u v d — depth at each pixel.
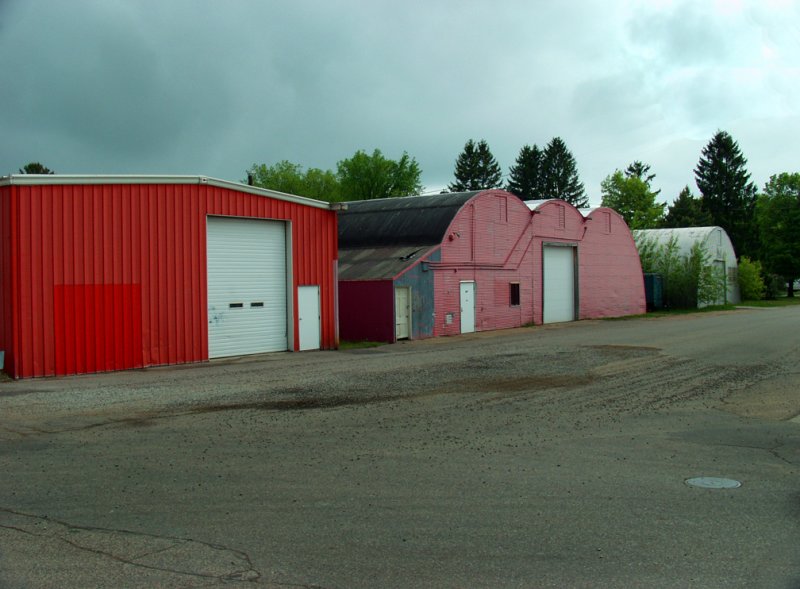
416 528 6.05
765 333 27.77
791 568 5.21
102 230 18.14
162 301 19.34
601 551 5.54
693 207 90.50
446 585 4.90
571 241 39.38
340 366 18.53
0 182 16.72
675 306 51.84
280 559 5.37
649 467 8.18
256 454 8.77
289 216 23.00
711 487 7.36
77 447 9.23
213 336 20.83
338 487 7.30
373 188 82.50
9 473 7.89
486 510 6.55
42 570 5.16
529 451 8.95
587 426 10.58
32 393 14.26
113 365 18.23
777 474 7.90
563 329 32.62
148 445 9.31
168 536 5.87
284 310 23.14
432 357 20.58
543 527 6.09
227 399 13.16
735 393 13.70
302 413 11.64
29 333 16.80
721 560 5.36
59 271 17.33
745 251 85.56
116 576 5.05
